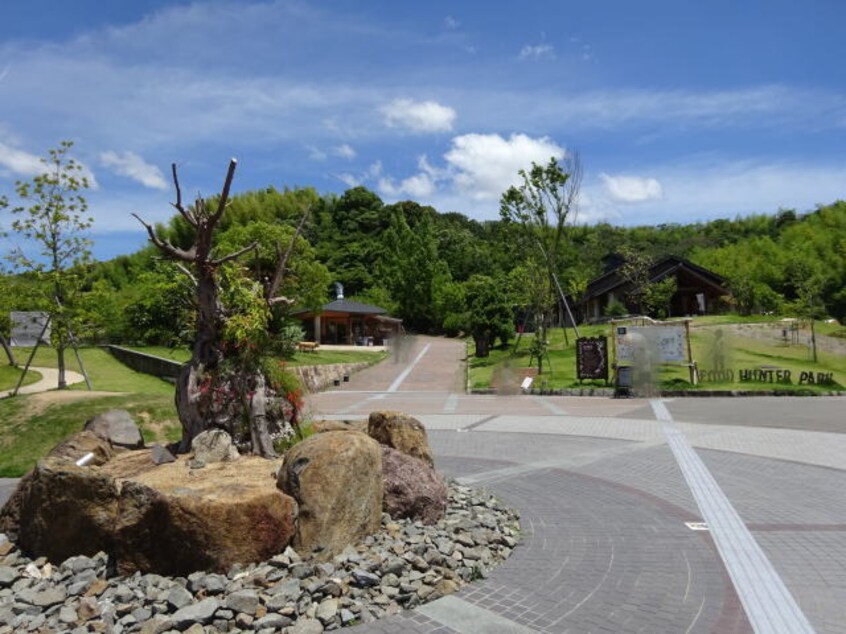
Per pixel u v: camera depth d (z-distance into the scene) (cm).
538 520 679
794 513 693
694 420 1474
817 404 1769
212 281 695
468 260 6925
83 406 1258
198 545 473
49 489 521
